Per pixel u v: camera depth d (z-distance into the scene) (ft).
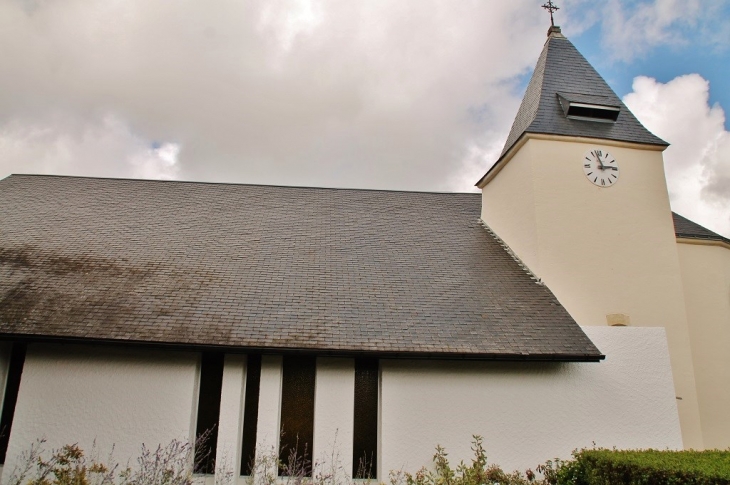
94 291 31.78
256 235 41.93
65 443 27.12
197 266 35.86
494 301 33.37
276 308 30.91
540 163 37.93
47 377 28.14
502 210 43.16
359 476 27.76
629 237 36.88
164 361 28.48
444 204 51.93
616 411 29.01
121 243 38.86
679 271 36.60
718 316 38.11
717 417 35.81
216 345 27.30
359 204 50.52
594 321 34.96
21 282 32.17
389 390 28.55
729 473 18.13
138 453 27.09
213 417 28.48
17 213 43.47
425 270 37.14
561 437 28.43
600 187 37.81
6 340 27.55
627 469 20.72
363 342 28.17
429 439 27.91
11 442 27.12
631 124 40.24
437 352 27.81
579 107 39.19
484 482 25.03
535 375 29.32
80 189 49.98
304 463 26.76
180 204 47.93
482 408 28.58
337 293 33.06
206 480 27.07
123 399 27.89
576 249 36.27
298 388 29.07
